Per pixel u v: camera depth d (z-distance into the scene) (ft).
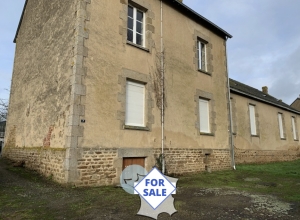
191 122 32.30
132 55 26.58
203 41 37.45
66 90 22.48
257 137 49.83
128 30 27.68
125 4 26.86
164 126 28.66
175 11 32.99
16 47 39.78
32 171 25.89
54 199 16.31
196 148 32.35
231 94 45.19
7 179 22.00
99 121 22.54
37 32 31.96
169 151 28.71
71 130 20.63
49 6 29.55
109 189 20.27
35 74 30.27
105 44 24.26
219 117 37.04
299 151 67.41
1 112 68.90
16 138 32.78
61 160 21.12
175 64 31.48
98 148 22.13
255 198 18.11
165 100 29.30
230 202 16.76
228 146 37.68
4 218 12.61
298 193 20.21
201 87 34.88
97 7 24.22
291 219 13.32
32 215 13.10
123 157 24.20
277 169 37.65
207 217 13.39
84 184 20.79
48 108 25.39
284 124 62.28
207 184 24.34
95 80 22.84
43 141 25.32
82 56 22.27
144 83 27.55
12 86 38.17
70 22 24.09
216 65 38.47
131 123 25.80
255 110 51.42
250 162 46.32
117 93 24.45
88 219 12.62
